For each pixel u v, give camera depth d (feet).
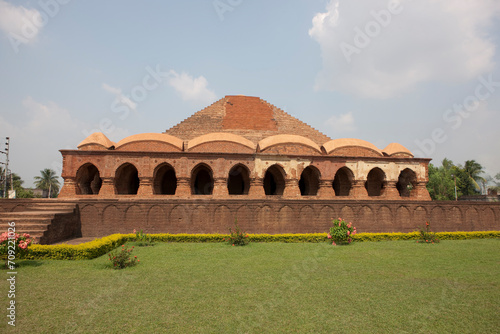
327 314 20.04
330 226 61.72
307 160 67.62
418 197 71.41
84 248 37.45
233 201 59.00
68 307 20.95
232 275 29.37
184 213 57.98
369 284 26.66
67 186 62.13
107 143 68.18
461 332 17.71
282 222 60.23
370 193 79.25
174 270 31.32
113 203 57.11
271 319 19.19
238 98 88.48
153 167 63.72
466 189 168.55
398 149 74.74
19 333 16.92
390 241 54.19
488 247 47.60
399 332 17.63
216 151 67.21
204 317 19.39
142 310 20.48
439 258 38.22
